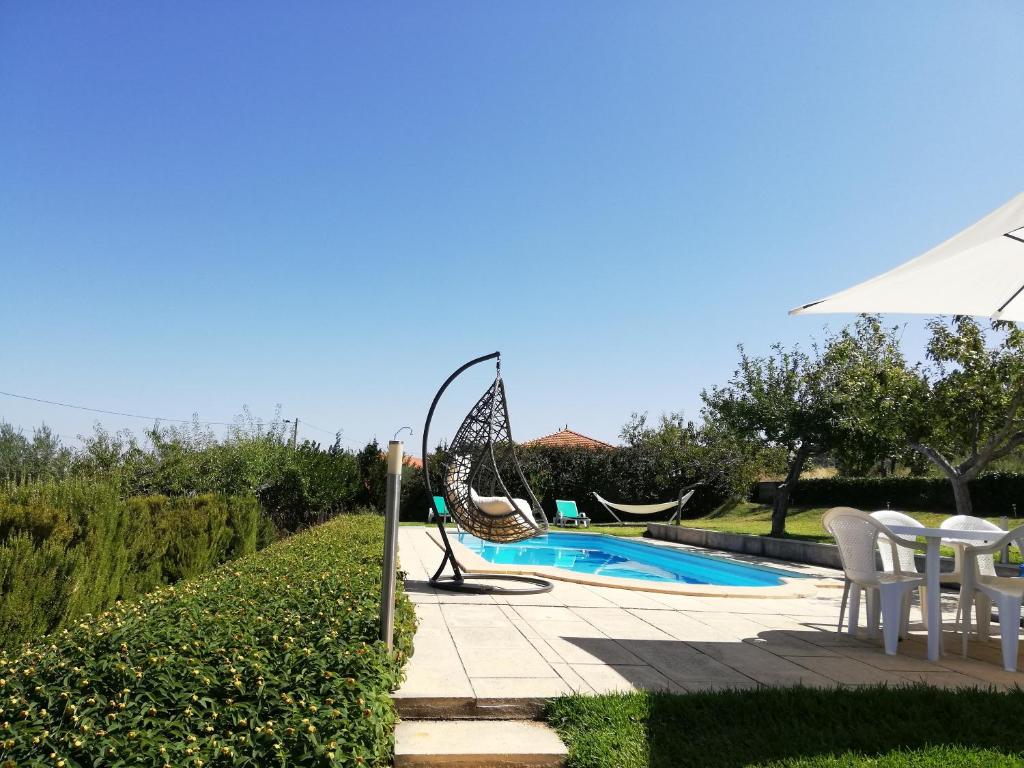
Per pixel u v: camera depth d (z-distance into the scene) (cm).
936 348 1207
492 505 809
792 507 2239
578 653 469
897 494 2012
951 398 1152
